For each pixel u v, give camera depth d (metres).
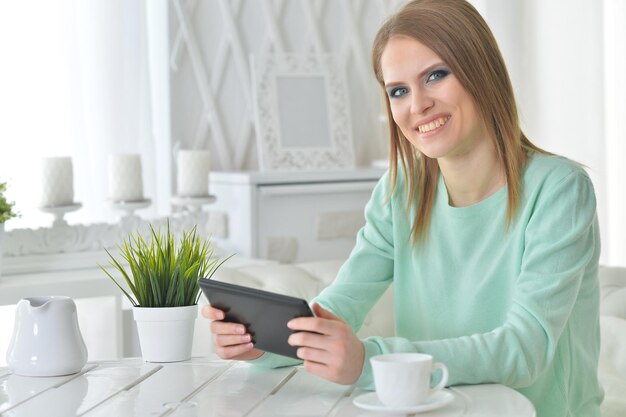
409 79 1.51
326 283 2.37
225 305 1.47
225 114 4.07
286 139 3.97
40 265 2.72
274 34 4.13
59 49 3.46
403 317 1.72
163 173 3.87
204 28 4.01
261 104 3.95
